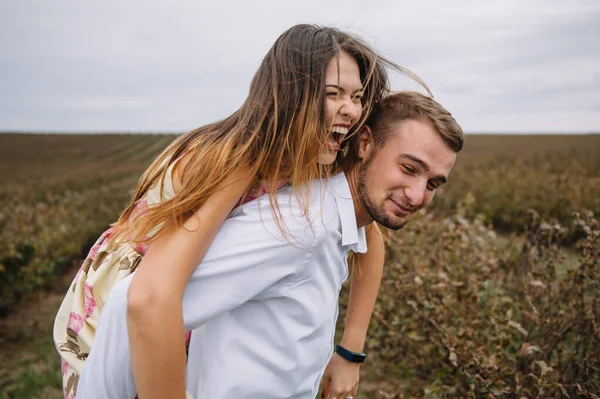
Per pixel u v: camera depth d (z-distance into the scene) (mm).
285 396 1367
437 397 3166
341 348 1797
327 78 1339
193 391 1357
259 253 1233
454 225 4191
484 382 2646
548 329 2848
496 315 3146
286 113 1314
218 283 1228
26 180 35188
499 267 3898
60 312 1512
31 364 5496
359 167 1449
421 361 3836
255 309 1321
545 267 3193
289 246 1253
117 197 16906
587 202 10328
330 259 1346
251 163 1302
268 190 1299
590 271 2822
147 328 1115
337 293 1446
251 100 1361
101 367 1229
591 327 2793
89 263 1518
